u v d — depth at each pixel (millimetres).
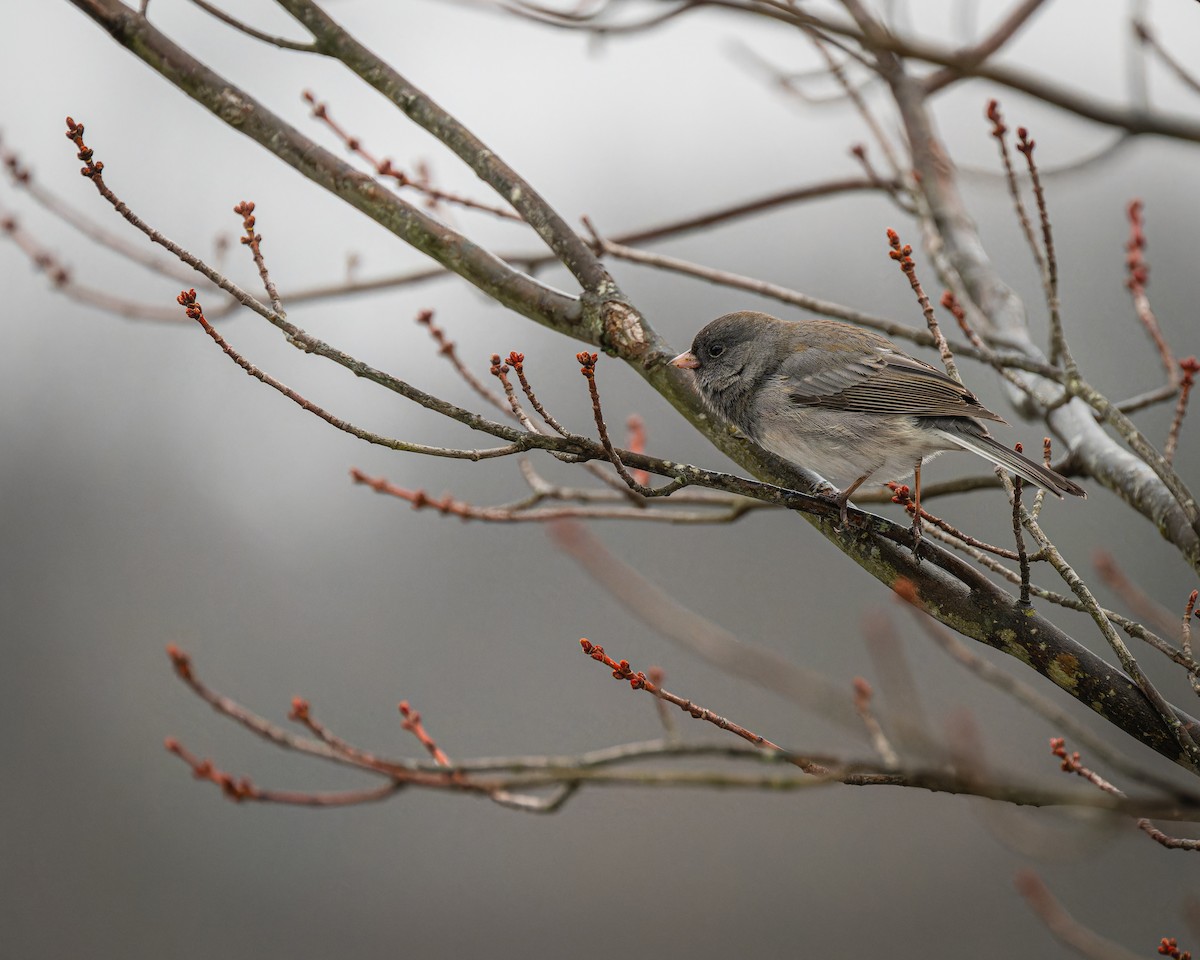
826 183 8766
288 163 6902
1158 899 12977
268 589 18359
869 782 5266
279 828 16000
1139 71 5691
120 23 6816
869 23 5574
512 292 6840
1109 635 5430
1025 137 6207
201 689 7086
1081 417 7523
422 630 17875
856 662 16609
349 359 5629
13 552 18359
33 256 9734
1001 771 5332
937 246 8078
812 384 7438
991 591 5848
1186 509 5520
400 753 16875
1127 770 5559
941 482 7730
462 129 6969
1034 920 13453
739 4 5516
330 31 6867
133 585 18328
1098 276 16594
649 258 7992
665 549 17875
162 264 9453
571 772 6523
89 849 16188
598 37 7449
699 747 6395
